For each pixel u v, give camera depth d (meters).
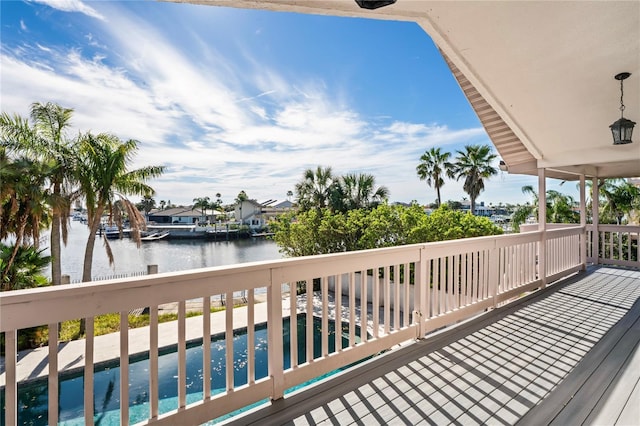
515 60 3.55
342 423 2.02
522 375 2.60
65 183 10.44
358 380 2.52
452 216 10.52
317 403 2.22
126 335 1.70
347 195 15.84
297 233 12.40
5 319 1.39
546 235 5.54
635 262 7.11
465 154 19.91
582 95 4.10
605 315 4.03
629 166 6.58
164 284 1.79
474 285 4.00
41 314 1.47
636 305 4.43
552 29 3.06
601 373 2.62
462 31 3.09
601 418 2.06
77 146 10.74
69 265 24.02
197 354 5.97
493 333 3.45
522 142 5.36
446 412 2.13
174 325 7.47
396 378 2.55
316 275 2.46
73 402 4.63
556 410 2.15
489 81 3.99
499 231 10.39
